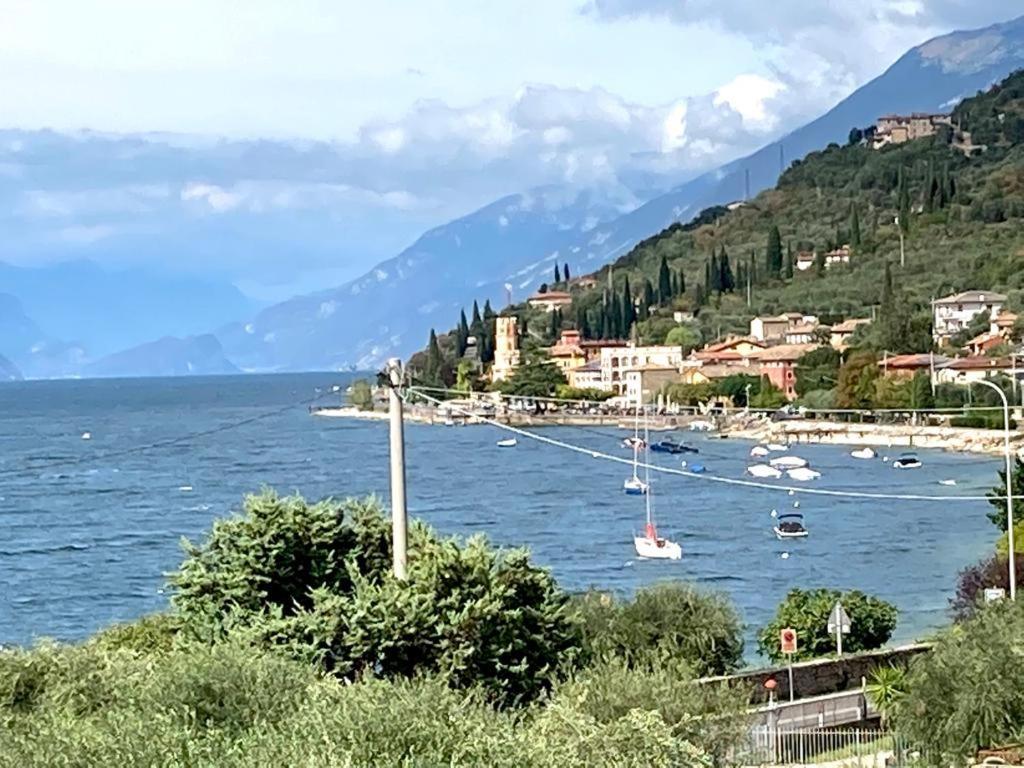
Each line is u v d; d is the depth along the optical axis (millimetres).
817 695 42031
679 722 27484
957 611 56250
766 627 54000
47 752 19141
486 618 30625
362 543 34219
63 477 151375
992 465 142250
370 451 181250
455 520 113625
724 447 176000
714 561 90875
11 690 26031
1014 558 54469
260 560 32812
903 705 31359
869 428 171125
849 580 80938
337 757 18109
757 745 33219
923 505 119812
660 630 42500
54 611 73188
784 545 97688
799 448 170500
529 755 20469
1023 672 29469
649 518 97125
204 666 23281
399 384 31781
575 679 29609
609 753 23547
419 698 20781
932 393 163875
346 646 30125
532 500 128875
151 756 18969
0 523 110875
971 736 29391
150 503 123000
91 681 26172
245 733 20609
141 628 34406
